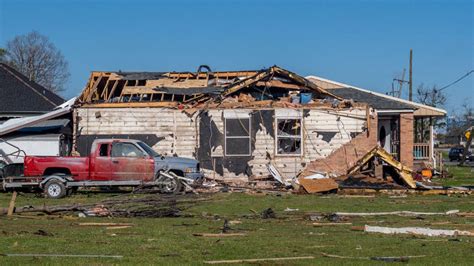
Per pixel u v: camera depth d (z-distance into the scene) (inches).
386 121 1792.6
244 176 1416.1
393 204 973.8
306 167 1424.7
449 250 544.4
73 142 1411.2
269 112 1422.2
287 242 577.6
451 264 479.8
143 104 1421.0
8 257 487.8
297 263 477.4
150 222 732.7
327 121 1429.6
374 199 1061.1
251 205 940.6
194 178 1155.9
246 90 1492.4
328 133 1429.6
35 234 618.2
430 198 1086.4
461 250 545.0
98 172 1115.3
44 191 1064.2
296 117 1425.9
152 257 494.9
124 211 824.9
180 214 817.5
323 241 588.4
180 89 1525.6
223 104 1425.9
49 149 1371.8
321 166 1424.7
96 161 1116.5
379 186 1213.7
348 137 1429.6
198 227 689.0
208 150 1418.6
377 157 1343.5
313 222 748.0
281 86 1493.6
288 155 1422.2
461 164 2578.7
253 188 1225.4
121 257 491.8
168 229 668.1
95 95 1563.7
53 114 1400.1
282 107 1424.7
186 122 1422.2
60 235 614.2
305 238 608.1
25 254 501.7
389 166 1337.4
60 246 543.5
